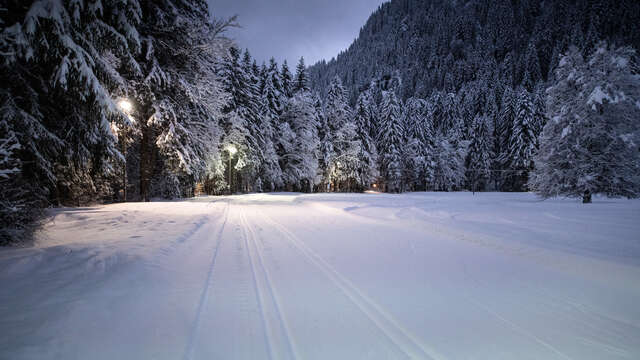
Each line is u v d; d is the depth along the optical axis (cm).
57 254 485
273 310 324
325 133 4681
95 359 216
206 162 2167
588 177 2034
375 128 5884
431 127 6850
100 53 815
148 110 1616
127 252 515
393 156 5238
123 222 859
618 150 2041
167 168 1995
